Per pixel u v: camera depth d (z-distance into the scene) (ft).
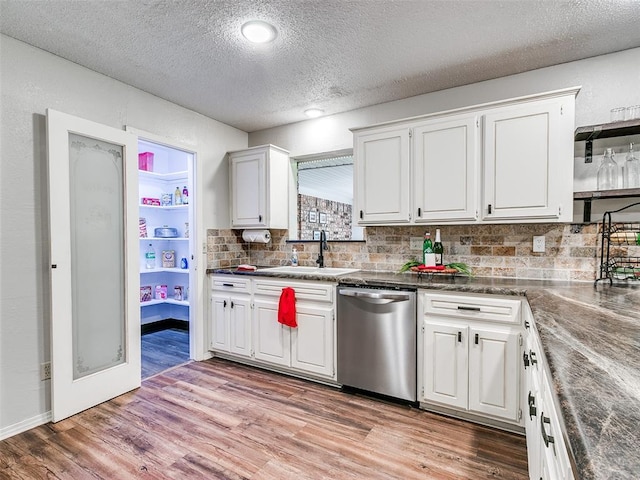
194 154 10.40
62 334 7.02
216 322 10.57
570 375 2.34
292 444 6.23
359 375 7.98
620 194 6.41
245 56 7.31
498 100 7.91
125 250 8.35
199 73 8.02
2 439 6.36
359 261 10.13
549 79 7.72
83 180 7.54
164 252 14.32
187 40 6.70
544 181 6.91
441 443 6.23
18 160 6.65
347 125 10.39
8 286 6.53
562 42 6.75
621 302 4.91
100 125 7.72
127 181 8.33
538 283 7.15
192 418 7.13
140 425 6.86
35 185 6.89
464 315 6.80
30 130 6.82
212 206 10.98
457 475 5.40
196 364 10.29
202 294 10.62
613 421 1.74
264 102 9.72
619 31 6.37
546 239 7.71
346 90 8.92
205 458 5.84
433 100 9.04
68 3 5.59
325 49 7.00
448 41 6.73
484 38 6.63
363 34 6.50
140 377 8.65
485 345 6.60
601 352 2.80
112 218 8.13
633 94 6.97
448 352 6.97
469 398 6.77
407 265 8.45
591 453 1.48
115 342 8.19
